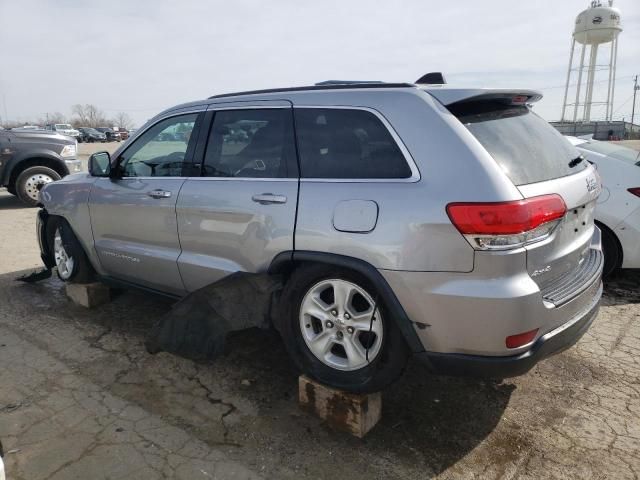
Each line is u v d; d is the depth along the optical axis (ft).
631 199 15.99
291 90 10.43
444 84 9.49
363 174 8.94
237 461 8.58
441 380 11.17
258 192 10.09
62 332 13.56
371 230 8.47
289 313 9.81
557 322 8.43
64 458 8.62
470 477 8.25
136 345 12.77
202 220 11.07
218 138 11.21
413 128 8.61
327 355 9.55
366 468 8.43
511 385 11.01
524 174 8.30
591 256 10.51
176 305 10.52
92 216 13.91
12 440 9.07
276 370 11.55
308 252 9.30
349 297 9.11
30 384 10.96
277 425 9.54
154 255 12.29
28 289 17.01
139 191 12.51
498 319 7.72
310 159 9.67
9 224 27.89
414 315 8.29
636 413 9.98
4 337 13.28
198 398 10.44
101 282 14.98
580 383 11.07
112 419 9.71
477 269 7.75
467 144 8.15
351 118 9.34
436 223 7.92
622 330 13.67
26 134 33.63
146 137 12.82
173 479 8.15
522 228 7.65
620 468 8.46
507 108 9.70
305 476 8.25
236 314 9.99
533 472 8.38
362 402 9.09
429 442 9.11
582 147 17.61
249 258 10.30
